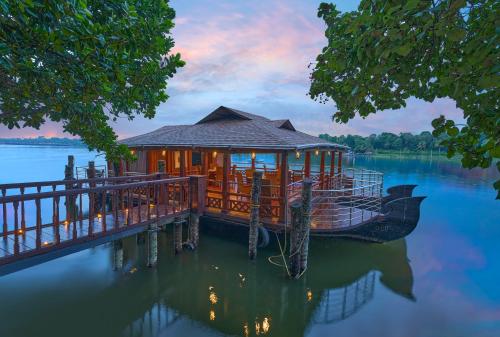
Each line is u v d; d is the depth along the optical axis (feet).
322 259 35.50
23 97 13.33
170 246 37.93
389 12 5.47
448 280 31.58
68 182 27.78
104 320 22.86
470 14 5.95
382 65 6.88
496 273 33.53
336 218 37.42
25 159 221.46
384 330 23.02
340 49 7.72
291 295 27.32
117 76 11.06
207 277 29.96
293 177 51.85
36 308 23.94
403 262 36.01
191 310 24.75
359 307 26.00
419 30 5.99
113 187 24.66
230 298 26.55
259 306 25.54
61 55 10.14
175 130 54.13
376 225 35.70
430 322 24.06
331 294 27.99
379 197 44.52
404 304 26.68
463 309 25.95
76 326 21.95
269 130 41.88
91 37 9.25
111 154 18.51
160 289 27.68
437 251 41.24
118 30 10.88
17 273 29.78
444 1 5.28
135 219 29.32
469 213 67.62
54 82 11.00
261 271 31.07
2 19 8.59
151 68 15.66
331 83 11.75
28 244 20.76
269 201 34.71
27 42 9.48
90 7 11.88
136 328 22.15
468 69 5.81
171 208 35.09
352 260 35.58
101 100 15.55
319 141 51.67
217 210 37.47
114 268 30.76
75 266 31.86
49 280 28.60
